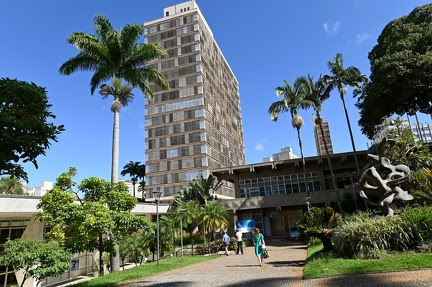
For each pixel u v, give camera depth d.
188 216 24.58
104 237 15.36
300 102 31.98
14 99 5.59
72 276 22.28
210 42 80.75
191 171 63.66
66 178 14.34
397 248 9.25
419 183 14.76
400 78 24.33
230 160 80.88
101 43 20.80
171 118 68.44
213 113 73.62
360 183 13.25
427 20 27.11
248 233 30.42
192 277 10.48
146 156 67.69
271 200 32.72
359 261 8.65
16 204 16.03
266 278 8.92
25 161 5.40
